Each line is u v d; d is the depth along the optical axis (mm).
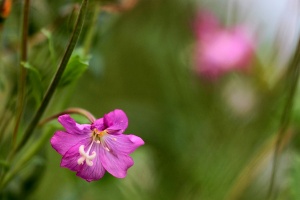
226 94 472
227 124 456
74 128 305
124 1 381
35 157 377
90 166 308
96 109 469
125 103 488
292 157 405
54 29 366
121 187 416
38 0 377
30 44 368
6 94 382
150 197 432
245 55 478
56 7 383
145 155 442
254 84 460
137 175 433
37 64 364
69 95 359
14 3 363
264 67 464
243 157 438
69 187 411
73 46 306
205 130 463
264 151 411
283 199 427
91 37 358
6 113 375
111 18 391
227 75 484
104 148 309
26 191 385
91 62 381
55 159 420
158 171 445
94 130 308
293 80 372
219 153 440
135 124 481
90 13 357
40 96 328
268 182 430
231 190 417
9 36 370
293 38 438
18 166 348
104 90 478
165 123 478
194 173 436
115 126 307
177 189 438
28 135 330
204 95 480
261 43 490
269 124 442
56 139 305
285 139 412
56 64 347
